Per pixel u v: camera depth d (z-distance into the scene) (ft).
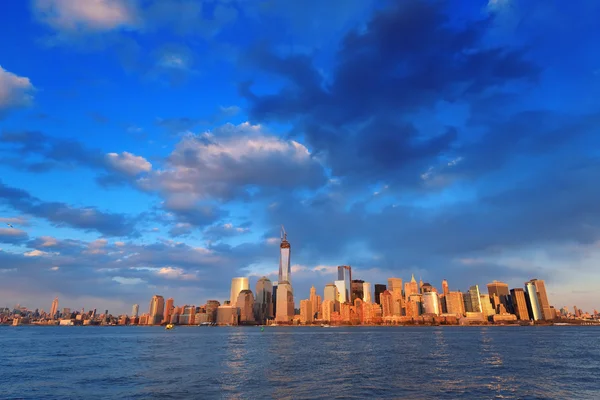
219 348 462.60
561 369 253.03
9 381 210.79
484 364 282.15
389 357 338.54
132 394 172.86
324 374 232.73
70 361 313.12
